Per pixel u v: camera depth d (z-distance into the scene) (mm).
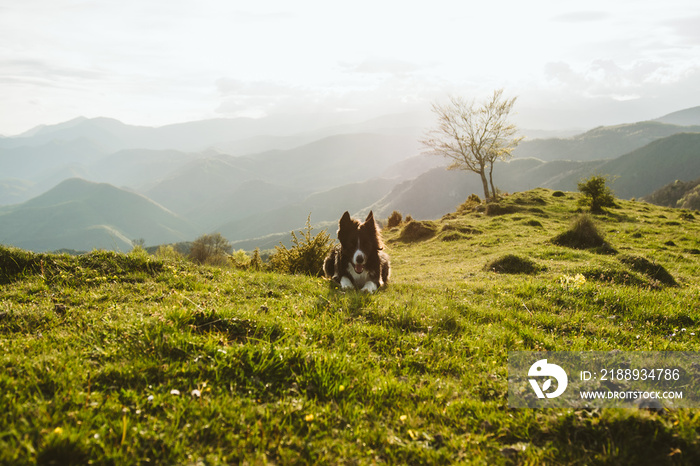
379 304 7215
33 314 5598
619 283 11547
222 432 3387
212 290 7629
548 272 12914
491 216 34781
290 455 3205
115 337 4816
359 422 3732
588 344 6203
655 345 6316
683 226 27312
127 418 3363
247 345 4645
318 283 9352
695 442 3391
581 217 21219
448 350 5598
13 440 2889
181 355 4477
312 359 4574
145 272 8297
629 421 3699
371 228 9367
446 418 3955
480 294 9914
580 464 3354
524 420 3910
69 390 3666
